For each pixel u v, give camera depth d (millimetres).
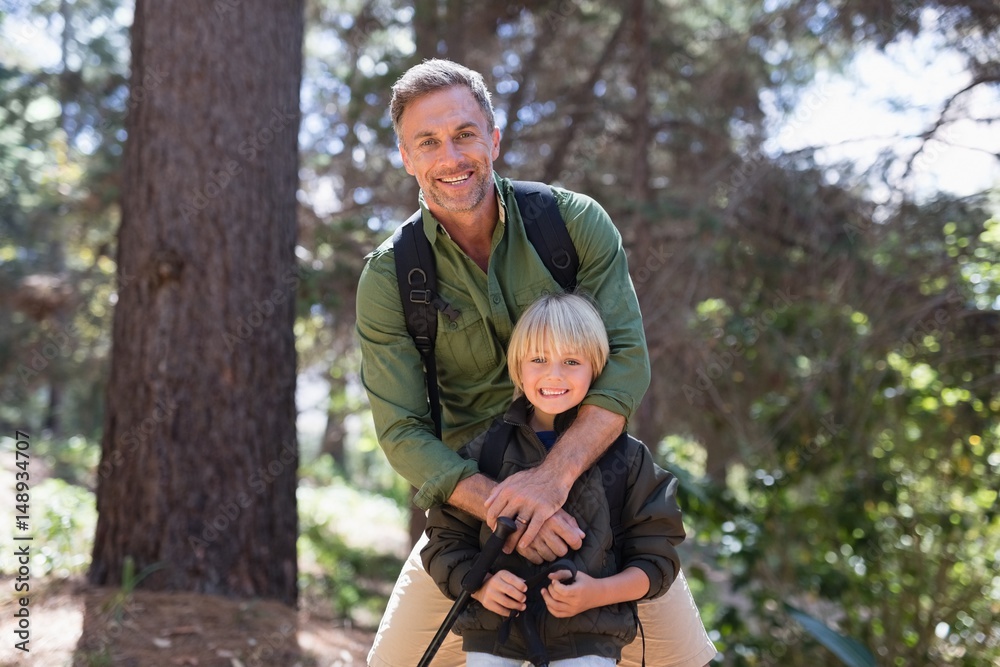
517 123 10031
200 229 5223
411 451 2430
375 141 9680
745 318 7555
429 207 2498
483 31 9289
